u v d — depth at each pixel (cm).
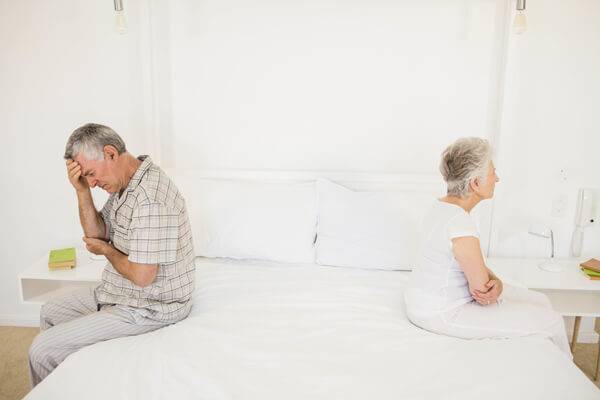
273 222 226
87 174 166
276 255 223
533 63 236
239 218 227
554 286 213
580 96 238
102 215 192
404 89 247
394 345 156
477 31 238
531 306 168
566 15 230
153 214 162
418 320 169
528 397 127
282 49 246
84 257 248
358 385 134
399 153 255
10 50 247
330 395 130
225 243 226
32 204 266
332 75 248
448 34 240
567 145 244
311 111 253
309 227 229
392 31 241
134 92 251
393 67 245
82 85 252
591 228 252
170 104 256
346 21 241
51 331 166
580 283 216
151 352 150
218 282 203
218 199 233
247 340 158
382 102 250
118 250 177
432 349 153
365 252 220
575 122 241
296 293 192
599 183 247
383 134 253
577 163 246
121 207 172
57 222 268
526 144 245
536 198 251
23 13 243
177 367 142
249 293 193
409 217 225
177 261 174
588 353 254
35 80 251
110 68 249
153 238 162
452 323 162
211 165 262
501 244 257
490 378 135
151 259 162
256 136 257
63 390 132
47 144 258
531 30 232
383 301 189
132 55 246
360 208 228
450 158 163
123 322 168
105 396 129
